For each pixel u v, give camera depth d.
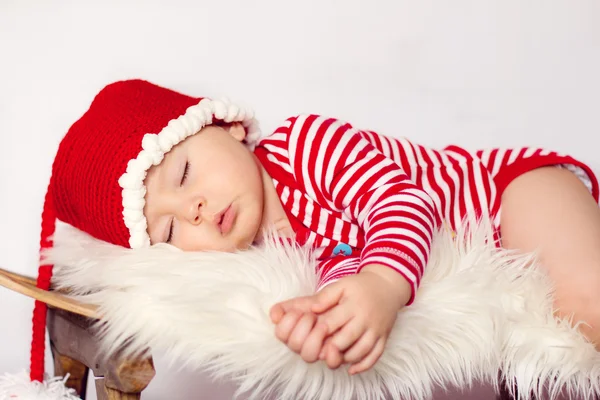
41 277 1.11
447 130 1.65
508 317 0.99
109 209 1.13
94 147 1.14
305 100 1.62
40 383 1.10
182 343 0.92
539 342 0.98
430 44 1.64
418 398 0.96
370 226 1.09
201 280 0.96
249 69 1.60
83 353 1.06
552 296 1.08
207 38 1.58
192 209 1.12
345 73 1.62
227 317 0.90
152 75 1.56
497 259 1.08
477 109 1.65
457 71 1.64
